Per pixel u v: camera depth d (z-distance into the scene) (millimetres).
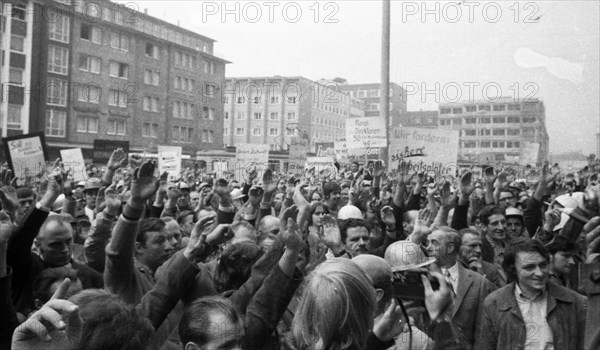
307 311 2002
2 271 2342
